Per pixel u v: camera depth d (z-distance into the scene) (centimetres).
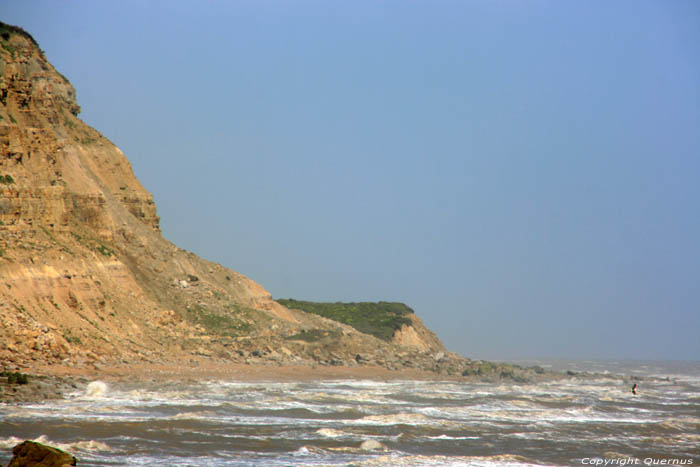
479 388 13012
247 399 9662
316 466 6166
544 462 6838
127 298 14288
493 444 7500
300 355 15462
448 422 8512
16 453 5050
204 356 13638
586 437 8044
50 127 15338
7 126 13512
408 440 7500
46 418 7419
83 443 6481
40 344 10856
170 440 6919
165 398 9306
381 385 12800
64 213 13900
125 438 6862
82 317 12494
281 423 8050
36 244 12756
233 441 7031
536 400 11131
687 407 11194
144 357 12306
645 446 7738
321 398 10212
